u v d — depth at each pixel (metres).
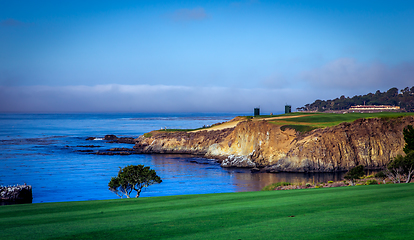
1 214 22.16
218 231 14.67
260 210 19.66
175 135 132.25
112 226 16.61
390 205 19.59
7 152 129.50
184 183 71.06
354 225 14.62
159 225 16.42
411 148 62.78
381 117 91.88
